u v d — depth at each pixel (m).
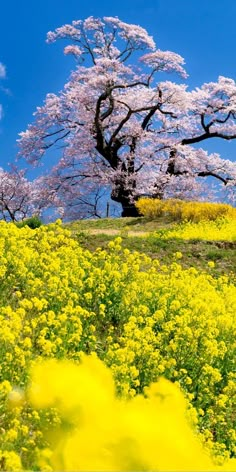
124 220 25.25
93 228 23.88
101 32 39.31
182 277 11.58
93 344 7.41
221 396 6.44
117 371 5.88
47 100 38.41
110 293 9.20
